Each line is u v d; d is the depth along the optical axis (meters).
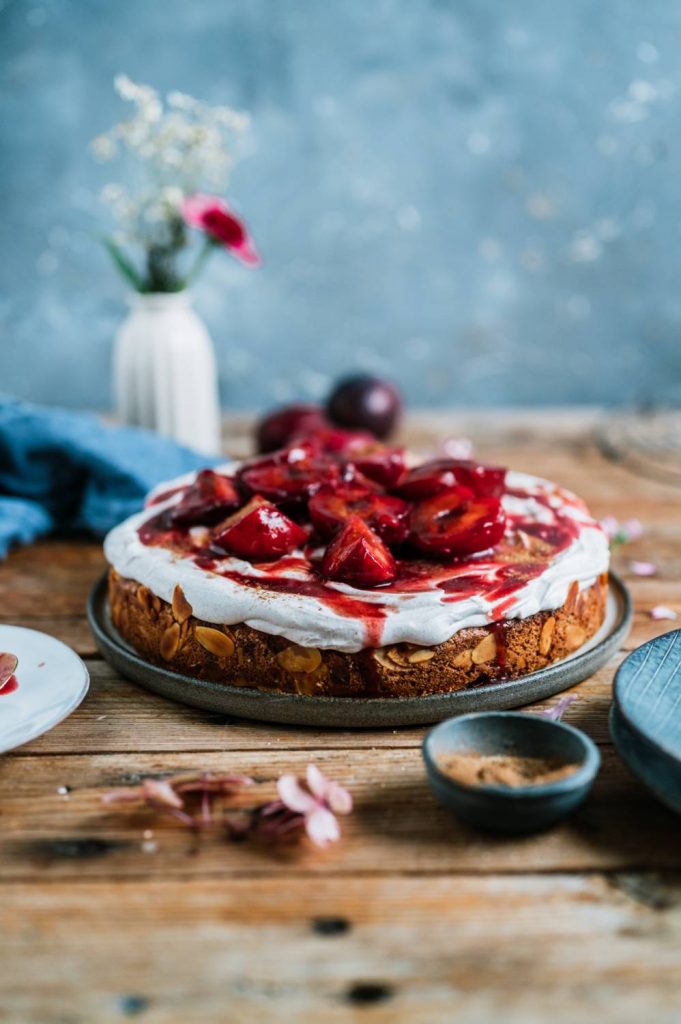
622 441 2.25
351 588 1.10
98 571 1.58
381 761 1.03
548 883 0.86
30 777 1.02
